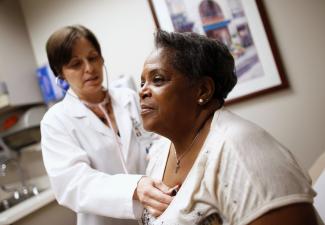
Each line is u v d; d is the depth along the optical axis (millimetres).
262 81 1868
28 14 2377
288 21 1834
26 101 2223
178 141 754
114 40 2158
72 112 1294
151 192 773
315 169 1233
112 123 1373
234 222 584
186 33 701
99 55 1319
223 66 701
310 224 523
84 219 1238
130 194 911
